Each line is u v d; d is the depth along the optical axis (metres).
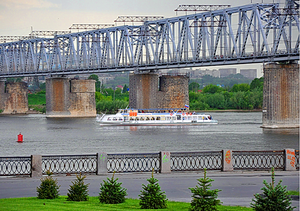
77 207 48.03
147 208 48.34
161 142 154.88
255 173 71.56
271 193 46.41
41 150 137.38
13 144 156.25
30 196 56.44
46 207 47.59
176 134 183.25
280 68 198.12
